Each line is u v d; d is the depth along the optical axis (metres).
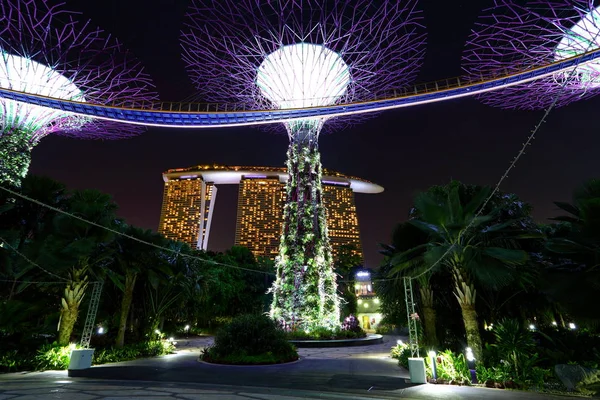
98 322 23.66
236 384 11.84
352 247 67.44
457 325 17.44
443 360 12.64
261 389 10.99
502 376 11.21
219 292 45.78
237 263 55.38
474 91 32.44
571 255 11.95
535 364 12.60
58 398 9.13
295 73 33.34
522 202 16.67
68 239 15.89
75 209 16.28
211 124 36.84
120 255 20.19
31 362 15.25
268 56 33.38
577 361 12.23
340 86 34.28
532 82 31.36
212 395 9.83
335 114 32.81
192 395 9.80
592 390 9.66
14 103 31.97
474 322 12.96
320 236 31.17
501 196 16.36
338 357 19.95
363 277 63.78
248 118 35.47
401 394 10.16
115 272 20.92
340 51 33.34
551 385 10.88
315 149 33.25
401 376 13.35
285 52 33.00
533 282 14.34
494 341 15.71
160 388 10.92
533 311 16.30
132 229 21.20
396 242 17.38
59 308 20.83
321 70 33.44
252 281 56.16
